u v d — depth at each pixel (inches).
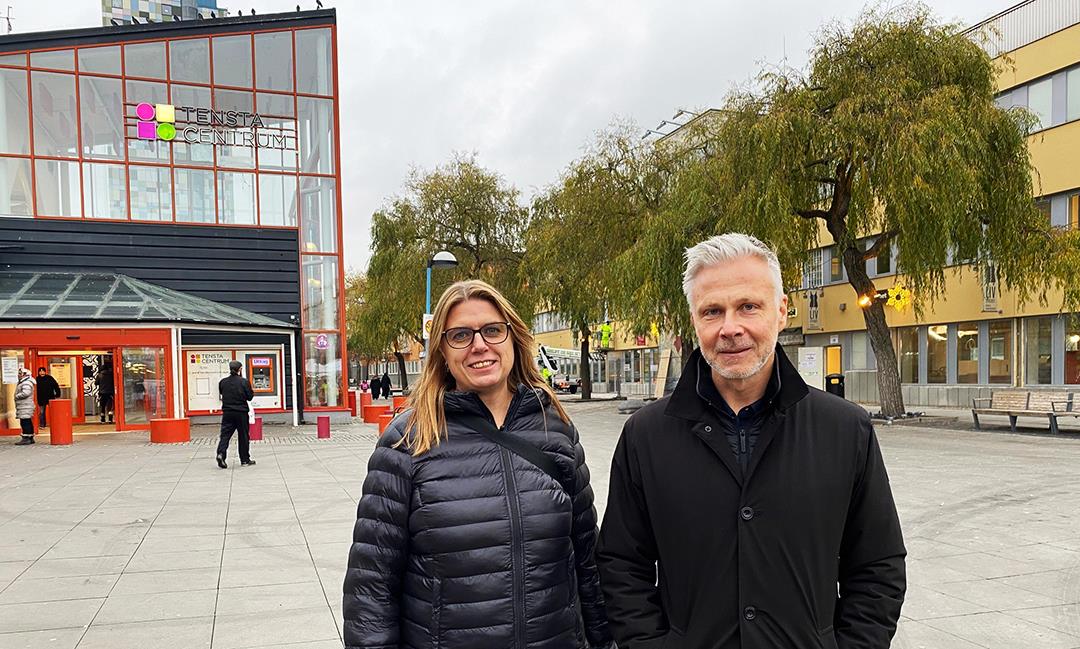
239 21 826.2
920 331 941.8
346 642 76.5
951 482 342.3
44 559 229.6
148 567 219.5
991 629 160.4
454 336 83.7
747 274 69.2
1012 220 565.9
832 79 589.3
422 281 1115.3
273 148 837.8
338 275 854.5
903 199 529.7
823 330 1104.8
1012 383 807.7
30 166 748.0
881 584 69.6
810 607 66.8
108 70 778.8
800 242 630.5
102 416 726.5
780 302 71.9
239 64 828.6
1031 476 356.8
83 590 197.0
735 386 70.9
